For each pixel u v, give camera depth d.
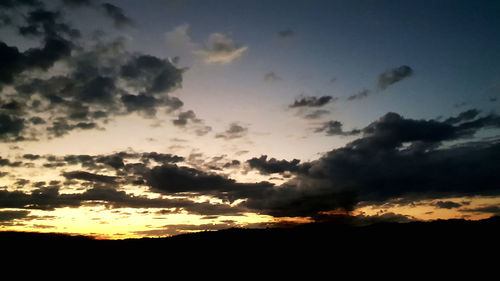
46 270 37.03
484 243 36.69
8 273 36.09
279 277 32.59
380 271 31.86
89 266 38.50
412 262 33.50
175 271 36.22
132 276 34.84
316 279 31.17
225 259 39.66
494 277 28.16
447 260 33.09
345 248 40.34
